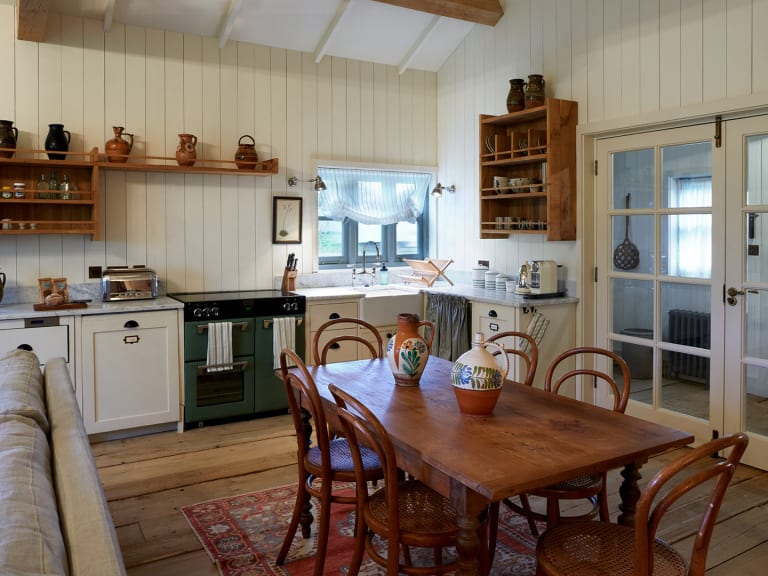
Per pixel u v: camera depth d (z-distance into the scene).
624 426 2.12
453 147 5.89
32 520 1.15
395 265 6.12
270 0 4.70
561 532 1.98
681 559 1.82
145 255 4.83
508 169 5.24
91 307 4.16
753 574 2.59
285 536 2.91
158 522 3.05
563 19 4.65
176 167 4.66
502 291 5.08
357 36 5.34
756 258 3.62
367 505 2.21
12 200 4.16
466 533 1.77
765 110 3.52
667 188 4.08
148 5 4.52
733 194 3.70
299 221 5.40
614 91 4.29
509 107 4.82
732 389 3.77
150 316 4.25
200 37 4.95
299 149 5.40
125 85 4.69
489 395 2.21
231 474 3.66
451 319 5.01
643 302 4.30
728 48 3.63
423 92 6.00
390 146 5.84
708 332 3.90
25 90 4.36
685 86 3.86
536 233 4.68
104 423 4.17
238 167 4.97
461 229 5.84
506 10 5.15
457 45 5.72
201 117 4.97
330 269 5.75
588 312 4.61
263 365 4.70
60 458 1.56
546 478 1.70
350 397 2.04
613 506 3.21
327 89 5.50
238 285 5.20
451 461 1.80
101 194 4.64
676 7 3.89
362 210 5.74
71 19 4.49
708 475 1.57
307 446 2.74
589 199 4.56
